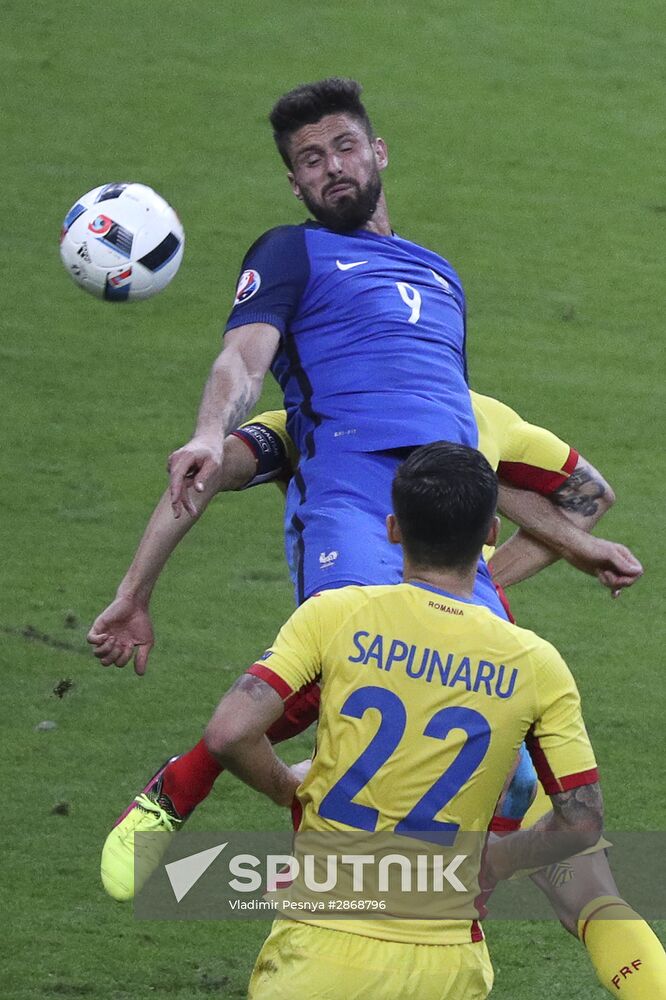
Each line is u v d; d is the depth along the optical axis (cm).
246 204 5078
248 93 5838
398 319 1609
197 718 2556
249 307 1608
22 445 3662
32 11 6350
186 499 1424
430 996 1297
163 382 4028
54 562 3139
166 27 6312
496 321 4475
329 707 1293
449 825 1290
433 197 5228
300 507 1552
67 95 5712
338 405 1575
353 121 1700
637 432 3900
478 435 1728
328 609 1305
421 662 1288
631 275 4834
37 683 2658
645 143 5750
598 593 3177
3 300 4419
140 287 1880
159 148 5409
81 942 1931
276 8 6575
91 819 2233
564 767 1303
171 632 2881
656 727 2594
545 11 6769
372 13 6612
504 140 5681
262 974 1338
